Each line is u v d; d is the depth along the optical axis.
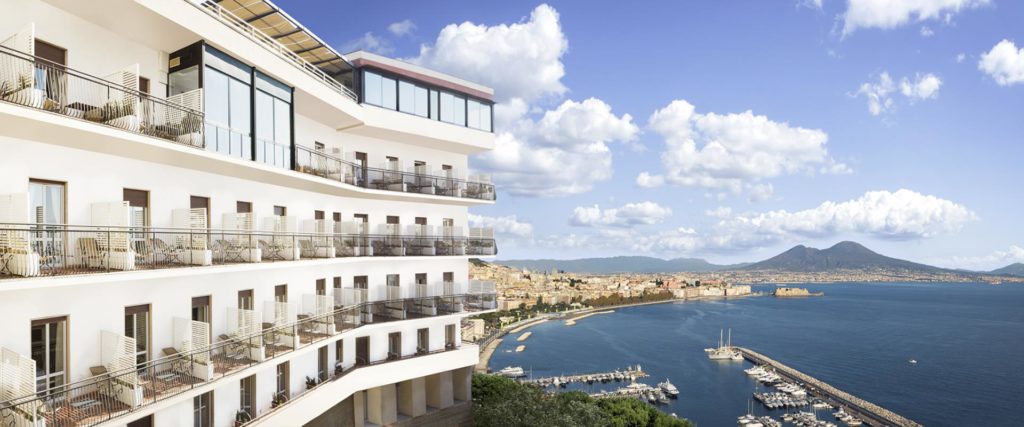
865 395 132.88
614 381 141.00
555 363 161.25
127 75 16.41
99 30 17.64
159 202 19.75
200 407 21.30
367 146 35.03
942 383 144.00
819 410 116.81
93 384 16.25
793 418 109.81
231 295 23.03
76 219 16.62
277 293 26.73
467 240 39.12
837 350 189.75
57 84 16.11
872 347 196.25
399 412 36.66
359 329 31.08
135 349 16.64
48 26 15.98
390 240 34.69
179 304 20.27
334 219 32.50
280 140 24.47
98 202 17.23
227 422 22.38
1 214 13.44
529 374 145.12
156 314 19.25
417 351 36.22
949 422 113.38
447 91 37.72
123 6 16.67
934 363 168.62
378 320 33.88
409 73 35.06
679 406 120.38
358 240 31.92
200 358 18.94
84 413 15.20
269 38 24.31
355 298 31.09
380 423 34.31
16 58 13.58
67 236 16.16
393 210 36.53
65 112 15.44
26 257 13.27
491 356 169.62
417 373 35.03
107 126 15.14
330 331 27.30
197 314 21.48
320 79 27.62
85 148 16.75
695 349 185.62
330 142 32.62
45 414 14.12
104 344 17.00
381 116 33.34
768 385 137.38
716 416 113.56
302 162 26.83
